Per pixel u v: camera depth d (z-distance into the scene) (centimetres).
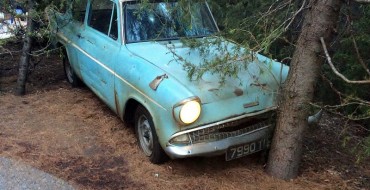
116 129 539
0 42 659
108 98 525
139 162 460
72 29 636
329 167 474
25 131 529
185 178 434
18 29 647
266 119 438
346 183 442
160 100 412
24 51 641
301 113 417
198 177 437
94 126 549
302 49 403
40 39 662
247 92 426
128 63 473
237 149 422
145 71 444
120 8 515
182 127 398
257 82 437
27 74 662
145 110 451
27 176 426
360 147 500
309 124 462
